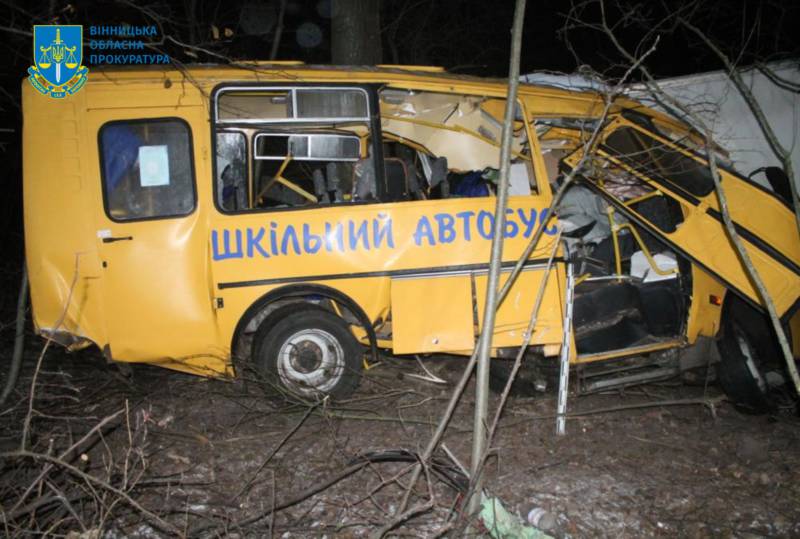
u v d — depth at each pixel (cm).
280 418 512
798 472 435
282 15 898
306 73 528
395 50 1120
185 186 505
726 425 514
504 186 337
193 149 505
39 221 486
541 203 527
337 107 529
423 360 598
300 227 512
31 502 360
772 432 501
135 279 495
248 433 489
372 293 517
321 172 551
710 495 409
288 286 511
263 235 508
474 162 600
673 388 590
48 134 490
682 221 546
